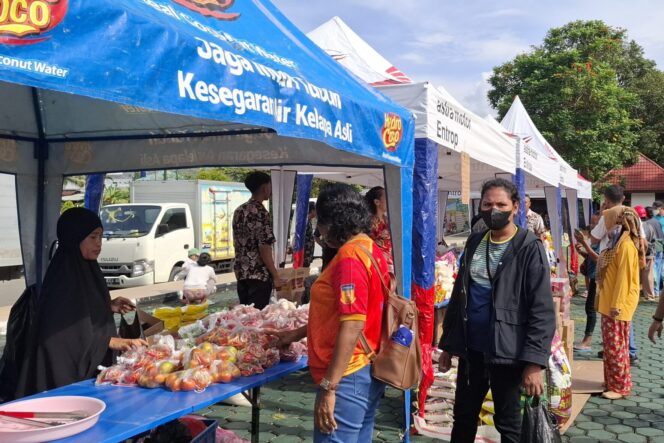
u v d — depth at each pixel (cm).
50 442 195
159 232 1334
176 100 192
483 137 622
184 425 285
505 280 302
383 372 246
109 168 484
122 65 174
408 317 254
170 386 253
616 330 522
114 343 308
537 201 2717
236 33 268
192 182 1619
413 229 449
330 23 559
